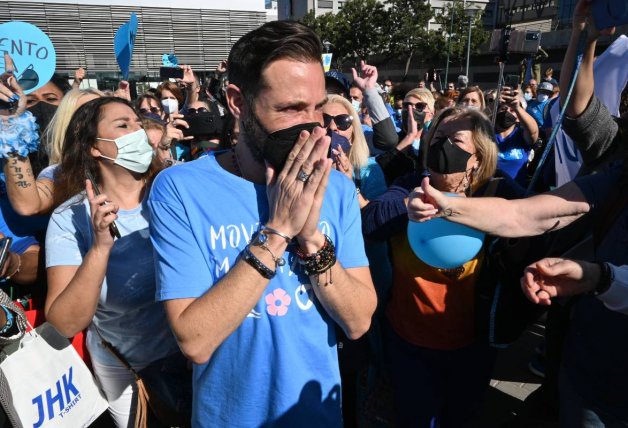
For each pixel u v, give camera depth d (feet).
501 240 6.04
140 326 6.09
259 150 3.93
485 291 6.20
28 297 7.00
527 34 10.98
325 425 4.45
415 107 14.79
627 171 4.70
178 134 10.39
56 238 5.75
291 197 3.62
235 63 3.91
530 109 24.66
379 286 7.07
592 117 5.48
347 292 4.14
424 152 6.95
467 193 6.59
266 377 4.22
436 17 113.50
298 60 3.68
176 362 6.33
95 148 5.99
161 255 4.07
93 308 5.36
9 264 6.30
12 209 7.45
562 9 109.60
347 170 7.57
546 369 6.73
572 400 5.31
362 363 6.98
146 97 14.80
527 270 4.43
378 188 8.64
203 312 3.72
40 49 9.20
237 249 4.08
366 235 6.74
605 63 6.83
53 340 5.69
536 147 14.84
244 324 4.14
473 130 6.31
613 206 4.77
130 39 15.20
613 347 4.82
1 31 8.88
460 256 5.48
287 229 3.69
